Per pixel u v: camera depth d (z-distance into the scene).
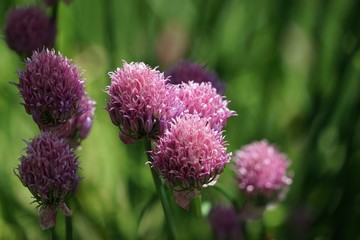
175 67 0.59
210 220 0.65
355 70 0.82
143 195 0.75
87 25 0.90
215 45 0.85
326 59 0.88
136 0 0.87
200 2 0.86
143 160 0.77
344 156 0.75
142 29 0.86
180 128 0.51
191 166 0.51
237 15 0.92
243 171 0.60
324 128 0.78
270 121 0.85
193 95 0.53
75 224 0.69
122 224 0.74
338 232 0.73
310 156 0.77
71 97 0.52
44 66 0.52
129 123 0.52
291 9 0.88
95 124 0.80
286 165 0.61
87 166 0.78
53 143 0.52
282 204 0.75
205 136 0.51
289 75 0.92
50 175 0.51
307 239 0.73
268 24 0.89
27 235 0.71
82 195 0.73
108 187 0.78
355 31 0.79
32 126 0.78
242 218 0.61
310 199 0.76
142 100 0.52
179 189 0.52
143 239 0.73
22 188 0.77
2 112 0.82
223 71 0.82
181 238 0.72
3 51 0.82
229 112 0.54
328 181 0.76
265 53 0.87
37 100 0.52
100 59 0.85
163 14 0.89
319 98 0.80
